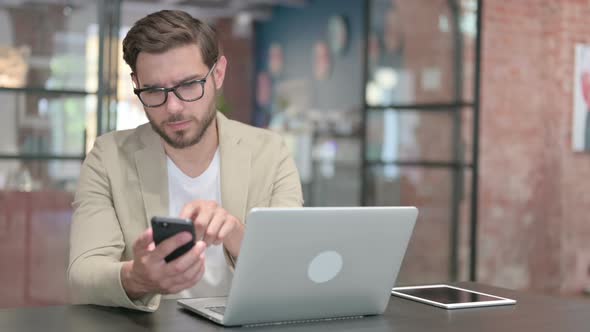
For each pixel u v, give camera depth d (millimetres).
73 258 1723
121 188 1901
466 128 4922
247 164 1995
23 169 4055
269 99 10602
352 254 1478
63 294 4141
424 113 5156
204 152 1956
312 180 8953
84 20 4121
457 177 4941
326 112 9109
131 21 9961
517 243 5941
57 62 4102
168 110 1671
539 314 1629
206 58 1709
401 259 1556
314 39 9508
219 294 1957
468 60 4859
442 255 5008
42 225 4098
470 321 1543
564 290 5938
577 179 6004
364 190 5551
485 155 5762
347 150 8523
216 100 1829
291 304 1468
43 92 4078
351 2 8805
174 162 1963
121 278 1539
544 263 6047
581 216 6031
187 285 1419
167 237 1365
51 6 4078
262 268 1385
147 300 1581
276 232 1358
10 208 4027
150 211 1891
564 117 5926
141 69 1680
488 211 5789
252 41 11000
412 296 1791
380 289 1561
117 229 1848
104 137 1982
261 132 2100
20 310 1544
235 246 1778
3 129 4012
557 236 5965
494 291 1918
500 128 5840
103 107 4129
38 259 4086
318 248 1427
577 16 5949
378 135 5473
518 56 5918
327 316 1535
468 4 4816
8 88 4008
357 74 8633
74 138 4141
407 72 5281
